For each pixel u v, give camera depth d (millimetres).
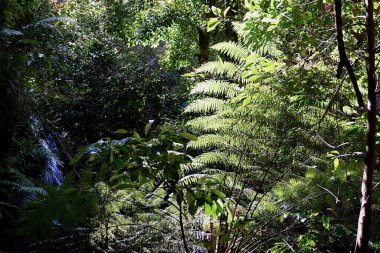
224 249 2539
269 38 2094
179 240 2604
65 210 2062
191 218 2682
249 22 2066
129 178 1864
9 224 3455
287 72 2137
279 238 2705
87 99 6770
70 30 6062
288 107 2480
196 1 7461
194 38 8359
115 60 7551
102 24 7523
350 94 2225
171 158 1825
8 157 4258
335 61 2262
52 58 5500
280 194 2738
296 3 1950
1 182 3689
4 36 4137
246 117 2697
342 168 2502
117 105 6816
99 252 2533
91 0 7289
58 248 2504
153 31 7574
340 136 2498
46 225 2129
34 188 3754
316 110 2516
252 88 2373
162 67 8461
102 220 2391
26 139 4598
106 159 1903
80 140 6625
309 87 2055
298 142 2592
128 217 2682
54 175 4852
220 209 1854
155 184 2605
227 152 2814
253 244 2645
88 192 2062
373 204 2668
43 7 5328
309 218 2582
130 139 1830
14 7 4438
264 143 2715
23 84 4516
